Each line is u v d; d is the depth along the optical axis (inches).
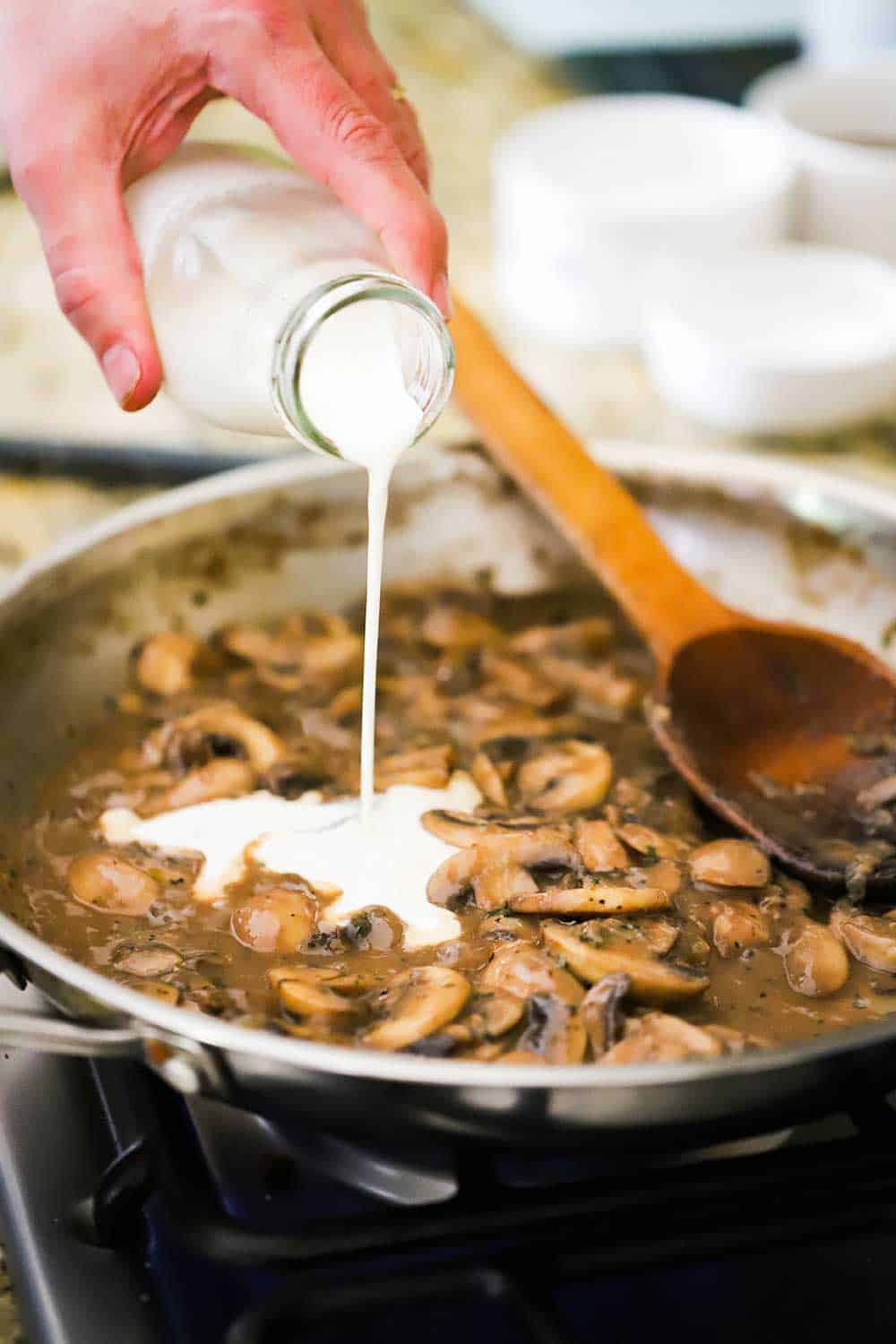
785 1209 25.0
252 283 26.1
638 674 33.1
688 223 41.9
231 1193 26.2
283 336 25.2
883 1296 25.6
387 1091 23.4
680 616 31.3
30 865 28.9
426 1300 24.4
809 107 47.0
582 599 34.3
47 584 30.9
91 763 30.8
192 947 27.2
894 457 40.2
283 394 25.5
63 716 31.1
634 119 46.9
